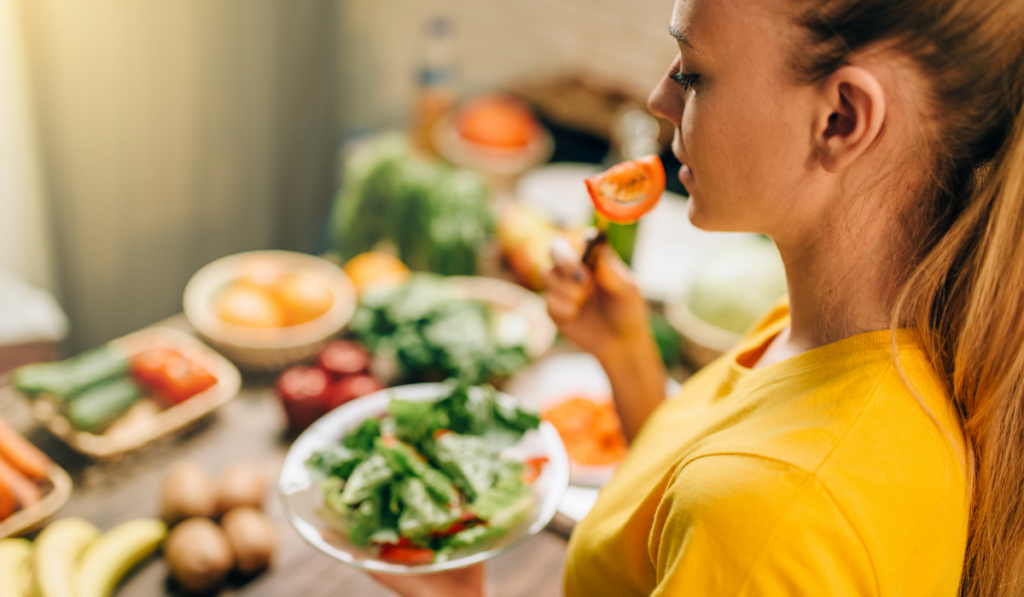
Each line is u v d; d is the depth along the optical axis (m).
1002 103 0.42
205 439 1.09
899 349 0.46
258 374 1.23
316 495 0.72
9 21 1.61
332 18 2.29
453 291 1.30
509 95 2.35
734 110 0.46
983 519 0.50
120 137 1.84
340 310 1.29
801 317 0.53
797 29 0.42
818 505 0.41
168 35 1.82
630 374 0.83
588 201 1.37
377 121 2.49
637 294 0.81
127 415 1.06
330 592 0.88
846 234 0.47
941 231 0.46
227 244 2.21
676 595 0.43
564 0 2.26
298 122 2.29
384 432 0.77
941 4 0.39
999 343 0.45
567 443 1.01
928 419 0.45
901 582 0.45
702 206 0.52
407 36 2.38
